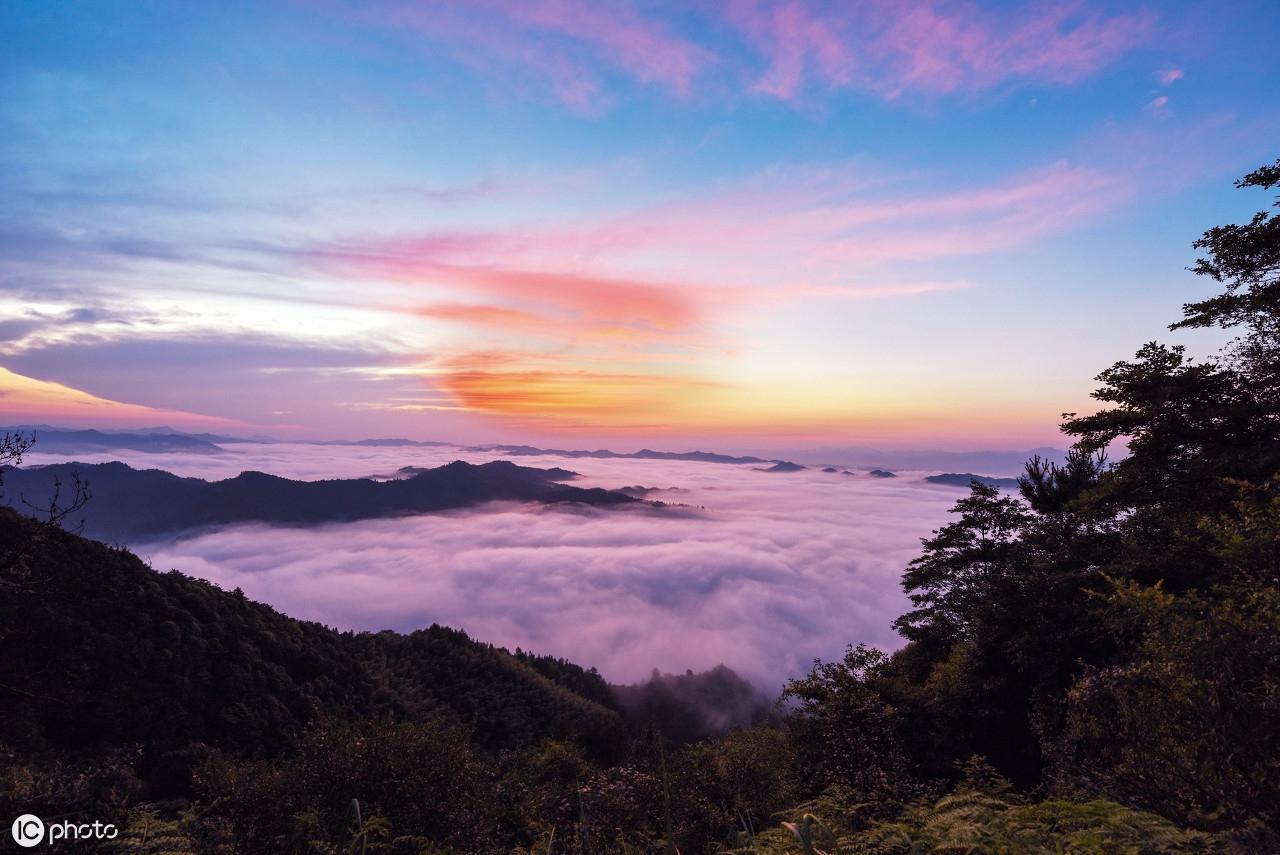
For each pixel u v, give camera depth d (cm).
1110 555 1633
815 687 1427
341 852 553
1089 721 589
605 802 869
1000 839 293
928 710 1666
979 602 2111
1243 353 1468
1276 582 528
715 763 1066
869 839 319
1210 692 426
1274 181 1306
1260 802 376
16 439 882
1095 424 1566
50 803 441
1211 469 1395
